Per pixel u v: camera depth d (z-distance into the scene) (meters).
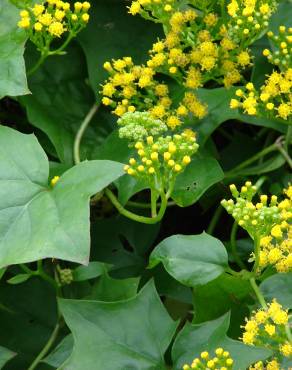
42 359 0.59
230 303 0.57
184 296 0.60
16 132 0.57
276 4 0.61
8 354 0.56
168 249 0.55
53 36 0.60
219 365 0.51
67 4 0.59
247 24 0.59
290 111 0.59
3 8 0.60
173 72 0.60
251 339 0.52
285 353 0.52
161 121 0.59
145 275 0.62
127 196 0.59
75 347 0.53
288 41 0.60
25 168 0.56
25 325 0.62
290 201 0.55
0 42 0.59
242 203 0.54
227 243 0.62
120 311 0.54
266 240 0.55
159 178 0.55
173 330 0.54
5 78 0.58
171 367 0.54
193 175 0.60
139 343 0.54
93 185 0.53
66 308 0.54
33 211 0.54
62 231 0.52
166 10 0.59
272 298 0.56
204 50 0.60
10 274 0.62
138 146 0.54
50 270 0.62
